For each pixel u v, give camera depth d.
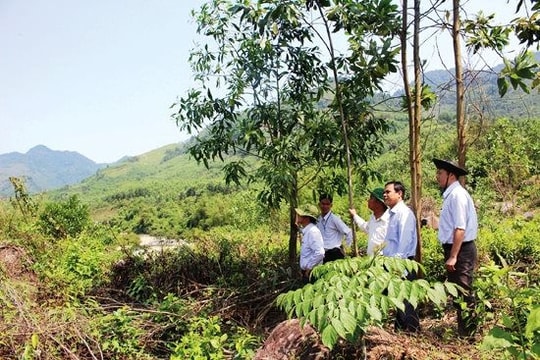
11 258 7.99
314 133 6.05
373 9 4.98
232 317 5.45
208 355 4.09
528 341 2.59
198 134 6.59
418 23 4.90
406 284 2.90
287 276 6.14
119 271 6.95
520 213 11.87
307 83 6.49
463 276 4.30
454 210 4.32
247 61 6.25
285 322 3.89
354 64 5.44
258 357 3.70
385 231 5.07
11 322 4.37
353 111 6.02
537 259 7.05
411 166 5.07
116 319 4.82
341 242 6.20
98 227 11.49
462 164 4.90
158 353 4.82
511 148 13.69
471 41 5.17
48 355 4.05
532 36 4.92
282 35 6.21
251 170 6.71
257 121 6.35
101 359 4.20
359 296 2.83
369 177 6.83
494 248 7.20
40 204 12.92
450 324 4.65
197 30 6.38
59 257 8.06
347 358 3.47
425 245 6.86
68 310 4.54
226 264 6.78
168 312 5.12
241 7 5.64
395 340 3.63
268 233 10.05
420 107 5.02
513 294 2.81
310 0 5.36
